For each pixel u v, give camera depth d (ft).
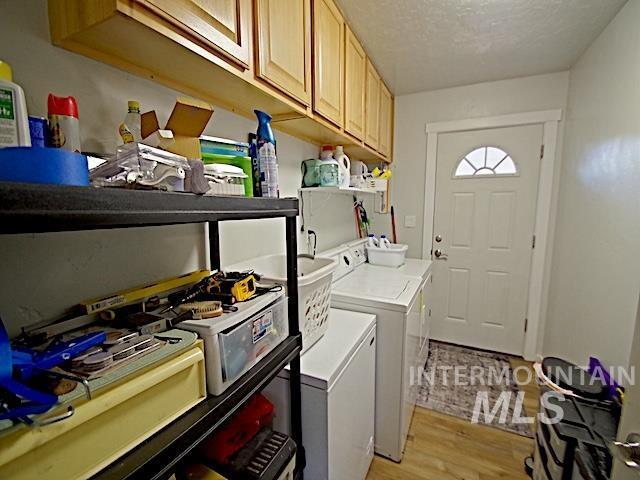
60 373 1.48
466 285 9.16
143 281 2.90
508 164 8.38
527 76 7.80
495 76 7.80
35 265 2.15
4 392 1.26
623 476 2.14
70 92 2.32
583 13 5.15
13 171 1.20
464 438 5.69
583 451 3.34
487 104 8.28
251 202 2.28
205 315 2.21
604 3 4.89
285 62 3.45
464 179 8.86
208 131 3.56
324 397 3.26
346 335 4.25
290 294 2.97
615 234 5.00
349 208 8.43
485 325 9.07
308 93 4.02
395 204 9.71
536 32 5.71
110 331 2.00
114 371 1.54
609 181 5.27
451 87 8.55
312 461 3.42
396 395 5.05
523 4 4.91
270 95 3.36
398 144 9.45
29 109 2.10
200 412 1.94
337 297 5.38
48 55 2.19
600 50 5.75
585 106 6.39
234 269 3.89
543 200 8.02
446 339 9.58
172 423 1.83
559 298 7.34
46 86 2.19
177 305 2.41
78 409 1.36
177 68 2.70
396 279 6.48
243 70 2.88
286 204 2.71
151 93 2.91
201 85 3.09
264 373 2.50
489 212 8.70
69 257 2.34
